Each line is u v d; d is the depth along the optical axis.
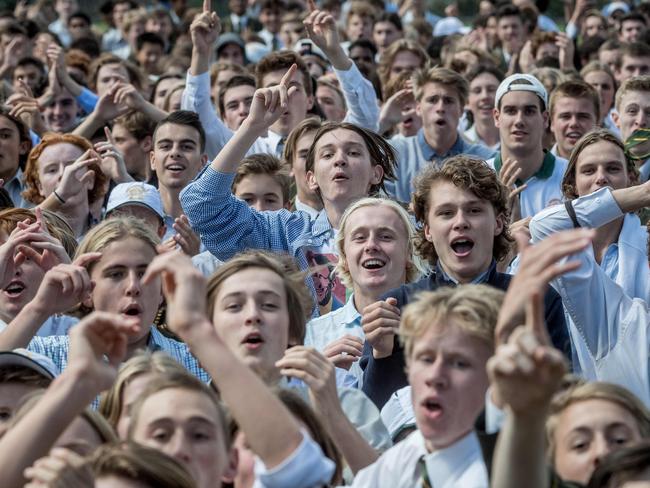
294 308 5.54
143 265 6.34
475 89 11.87
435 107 10.27
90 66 14.13
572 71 12.61
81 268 5.82
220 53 15.76
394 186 10.25
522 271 3.72
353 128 8.03
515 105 9.60
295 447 4.06
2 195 8.66
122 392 4.94
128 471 3.85
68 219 8.47
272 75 10.62
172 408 4.32
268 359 5.35
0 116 10.06
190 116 9.45
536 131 9.59
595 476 4.07
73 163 8.71
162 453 3.93
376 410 5.62
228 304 5.40
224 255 7.82
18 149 10.12
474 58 13.74
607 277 6.62
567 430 4.51
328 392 4.96
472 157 6.78
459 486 4.30
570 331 6.54
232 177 7.65
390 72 13.12
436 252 6.84
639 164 9.55
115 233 6.36
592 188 7.86
